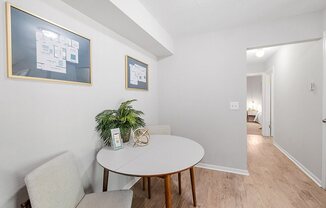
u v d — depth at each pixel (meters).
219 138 2.54
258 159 2.95
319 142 2.10
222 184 2.11
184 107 2.76
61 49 1.27
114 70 1.88
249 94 7.71
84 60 1.48
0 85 0.93
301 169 2.51
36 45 1.10
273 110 4.25
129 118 1.66
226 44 2.46
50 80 1.19
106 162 1.25
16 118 1.00
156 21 2.18
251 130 5.48
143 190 2.02
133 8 1.64
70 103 1.36
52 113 1.21
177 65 2.79
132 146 1.64
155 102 2.87
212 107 2.57
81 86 1.46
